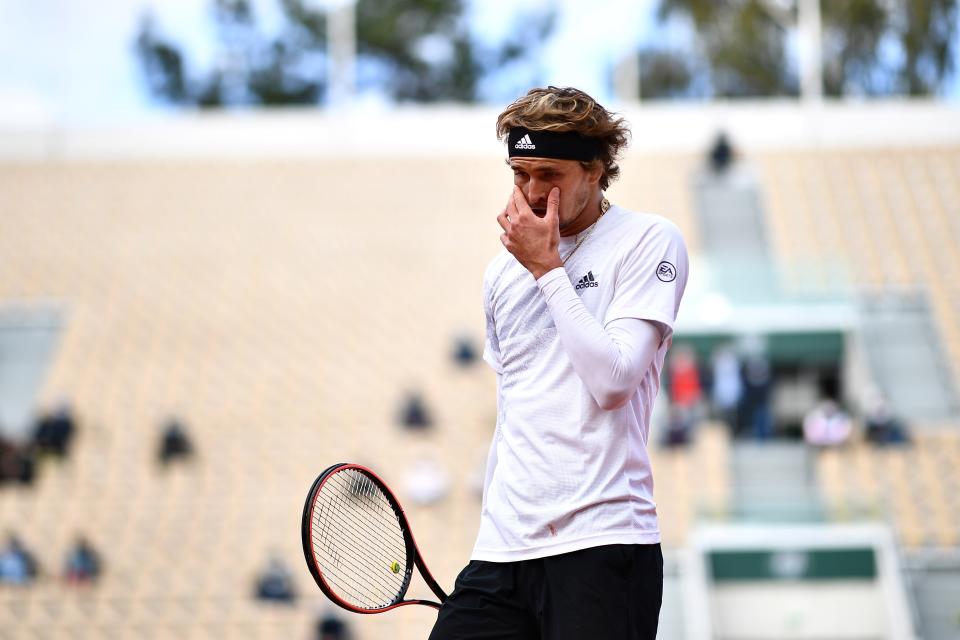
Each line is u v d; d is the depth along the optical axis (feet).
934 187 374.63
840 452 257.14
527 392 35.58
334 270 351.05
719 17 563.89
